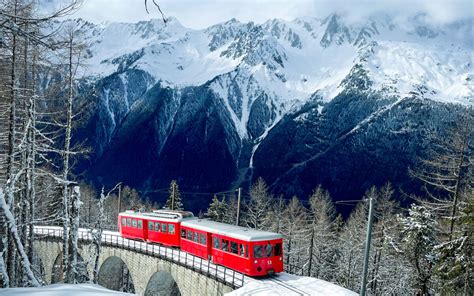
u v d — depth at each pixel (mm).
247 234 27453
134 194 98312
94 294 10867
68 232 22188
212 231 30703
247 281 25656
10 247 17828
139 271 37688
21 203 20969
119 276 45594
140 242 41875
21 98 22078
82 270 27141
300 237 52281
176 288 39219
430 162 28766
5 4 7820
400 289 43688
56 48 7738
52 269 44625
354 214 63656
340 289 23328
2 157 23641
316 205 56125
